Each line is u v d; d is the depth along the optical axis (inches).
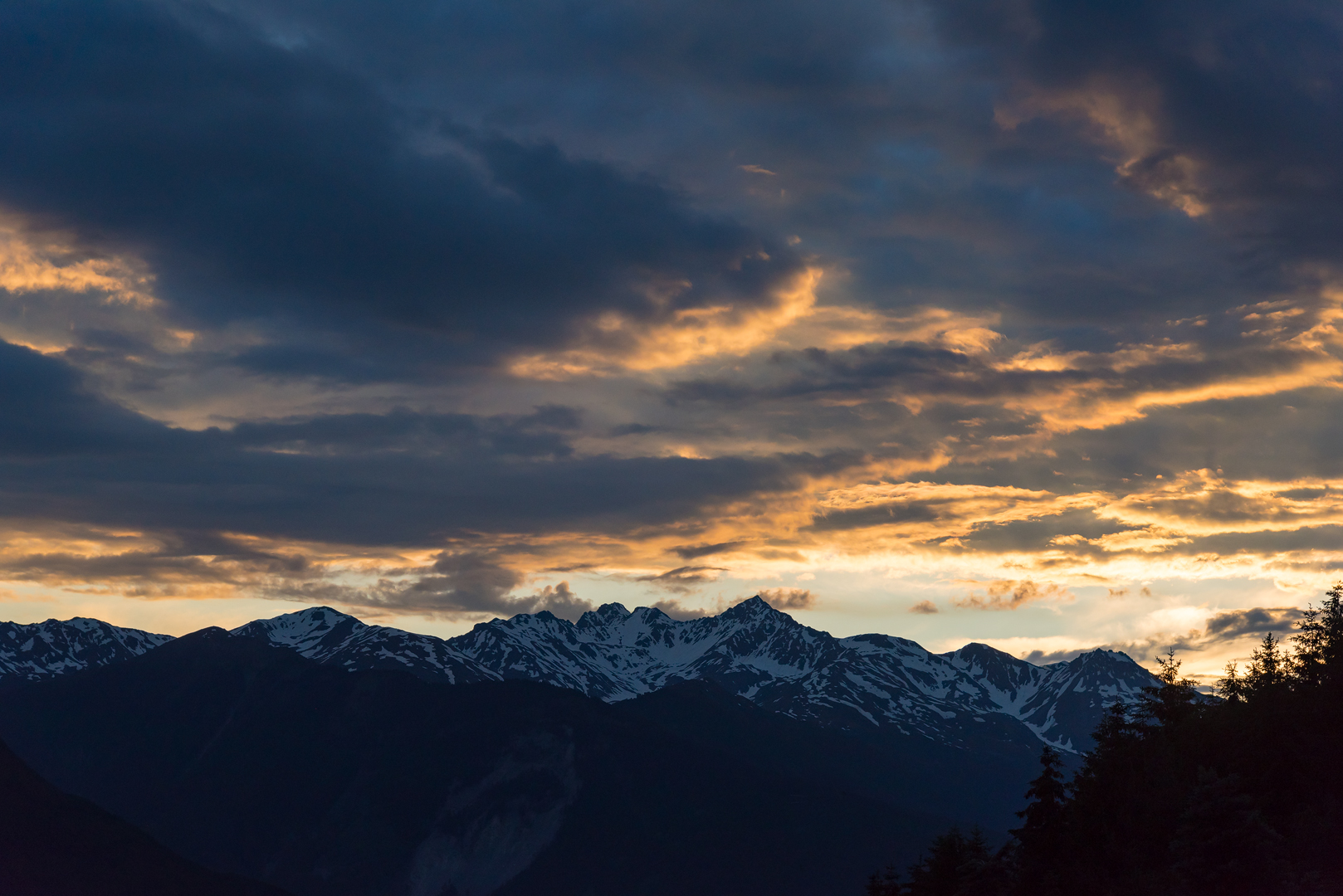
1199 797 3727.9
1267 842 3597.4
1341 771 4355.3
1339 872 3735.2
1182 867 3693.4
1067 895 4416.8
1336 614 4933.6
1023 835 4680.1
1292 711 4606.3
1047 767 4719.5
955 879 5167.3
